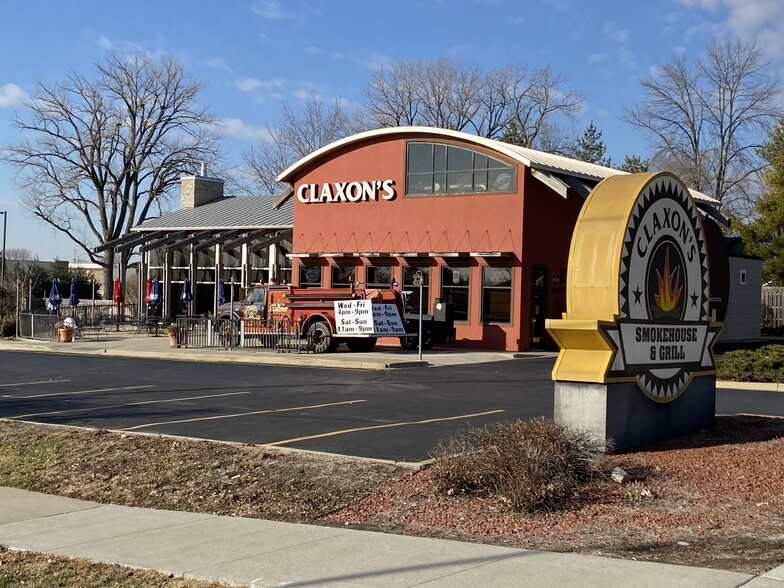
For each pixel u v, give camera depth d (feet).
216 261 144.87
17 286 144.05
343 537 27.63
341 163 114.32
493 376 74.28
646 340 39.40
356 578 23.21
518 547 25.90
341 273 114.42
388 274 110.22
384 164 110.63
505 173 101.50
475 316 102.89
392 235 109.81
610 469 33.73
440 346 105.40
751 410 53.21
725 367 69.21
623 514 28.89
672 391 41.32
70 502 34.55
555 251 106.01
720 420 47.14
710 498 30.45
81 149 219.00
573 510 29.43
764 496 30.60
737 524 27.68
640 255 38.96
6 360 95.25
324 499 32.32
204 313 159.53
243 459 37.68
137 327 149.79
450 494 31.58
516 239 100.37
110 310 176.65
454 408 53.93
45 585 24.32
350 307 93.20
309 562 24.94
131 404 57.16
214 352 96.94
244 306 105.60
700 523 27.84
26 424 48.75
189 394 62.39
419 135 107.55
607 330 36.94
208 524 30.19
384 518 29.86
